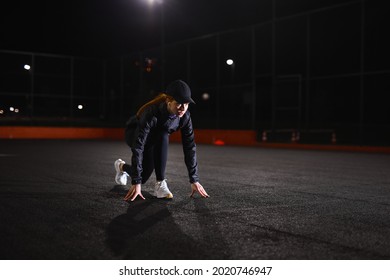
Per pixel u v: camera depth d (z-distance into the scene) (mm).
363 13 18297
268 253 3223
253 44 21906
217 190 6184
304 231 3830
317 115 32344
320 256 3178
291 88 32781
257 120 26984
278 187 6598
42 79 27609
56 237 3553
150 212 4520
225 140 22531
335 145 18266
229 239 3545
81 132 28672
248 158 12805
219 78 23703
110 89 29156
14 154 12891
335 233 3777
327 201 5375
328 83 34094
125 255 3148
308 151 16828
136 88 27594
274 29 21109
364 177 8125
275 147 19953
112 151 14930
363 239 3598
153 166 5277
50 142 21953
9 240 3471
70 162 10328
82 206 4816
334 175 8422
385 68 34031
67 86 28375
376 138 26391
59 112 28219
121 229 3816
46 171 8312
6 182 6723
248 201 5273
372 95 33906
